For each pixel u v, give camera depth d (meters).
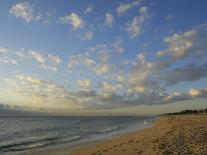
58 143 33.09
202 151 15.20
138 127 68.94
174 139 21.45
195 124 40.31
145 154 16.72
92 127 77.44
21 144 33.72
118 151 19.47
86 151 22.64
